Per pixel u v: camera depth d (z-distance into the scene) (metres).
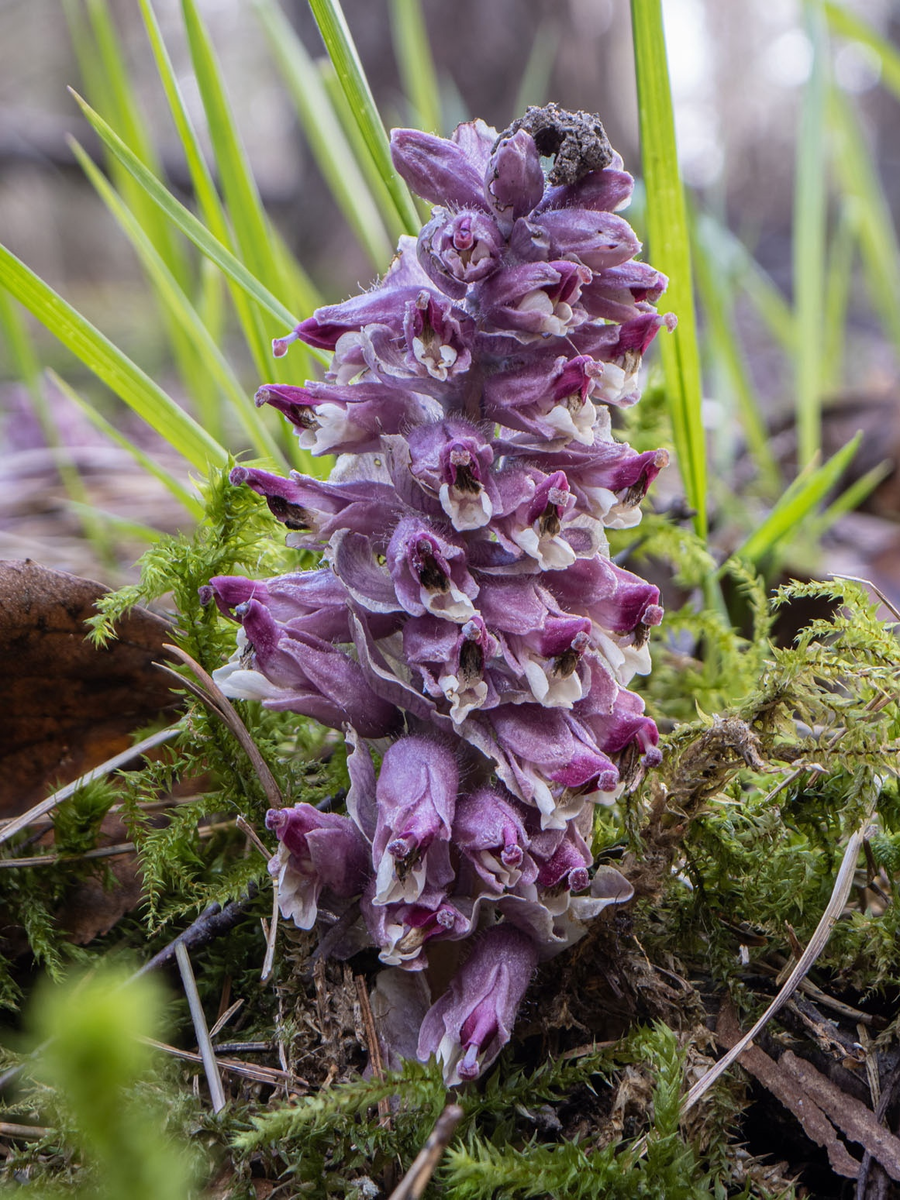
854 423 0.39
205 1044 0.15
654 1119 0.14
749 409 0.32
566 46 0.73
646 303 0.13
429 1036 0.14
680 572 0.23
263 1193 0.14
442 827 0.13
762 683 0.16
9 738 0.17
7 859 0.17
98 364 0.19
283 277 0.23
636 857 0.15
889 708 0.16
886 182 1.21
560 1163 0.13
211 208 0.22
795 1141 0.15
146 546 0.30
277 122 1.59
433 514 0.13
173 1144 0.13
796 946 0.16
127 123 0.27
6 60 1.48
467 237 0.12
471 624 0.12
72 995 0.16
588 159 0.13
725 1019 0.15
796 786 0.17
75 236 1.41
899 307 0.39
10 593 0.16
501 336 0.13
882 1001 0.16
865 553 0.34
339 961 0.15
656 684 0.22
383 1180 0.13
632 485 0.14
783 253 1.08
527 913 0.13
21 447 0.40
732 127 1.54
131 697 0.18
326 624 0.14
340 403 0.13
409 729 0.14
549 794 0.13
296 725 0.19
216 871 0.17
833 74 0.36
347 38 0.19
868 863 0.16
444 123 0.44
